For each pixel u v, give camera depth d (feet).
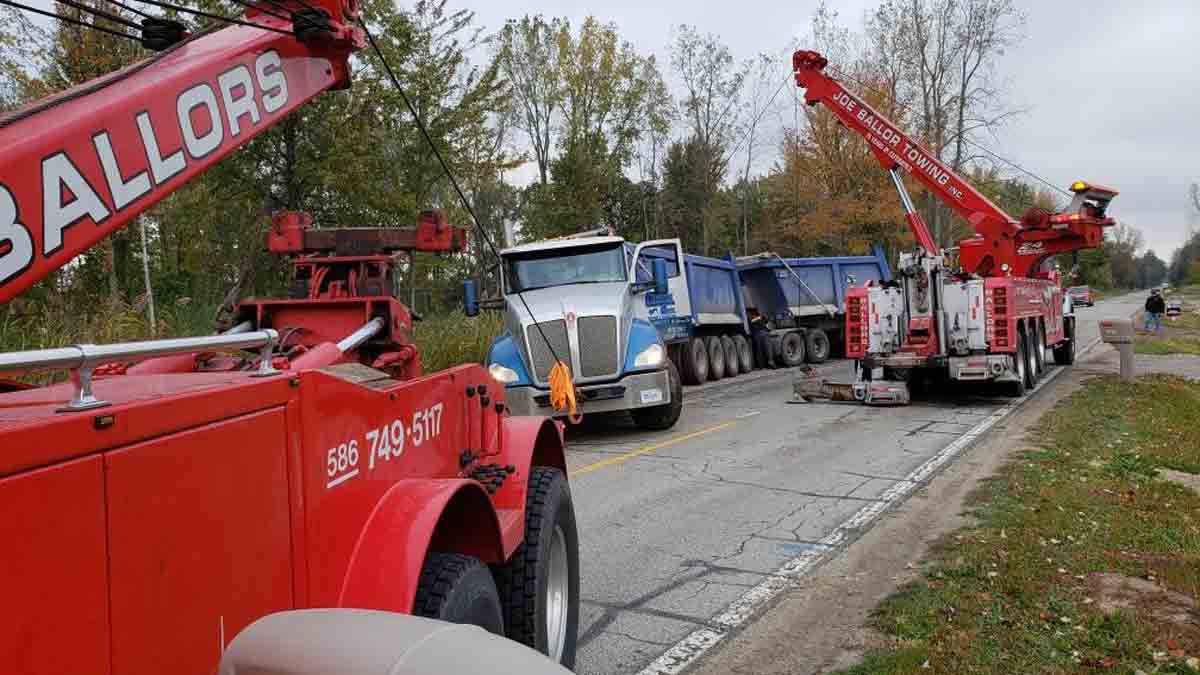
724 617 17.85
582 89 150.71
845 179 135.95
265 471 7.57
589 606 18.62
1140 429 38.55
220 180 50.60
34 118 8.31
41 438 5.27
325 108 50.75
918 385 56.08
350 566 9.10
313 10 11.81
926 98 124.16
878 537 23.25
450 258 76.95
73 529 5.50
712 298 71.61
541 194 131.03
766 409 51.01
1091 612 16.44
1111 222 56.18
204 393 6.79
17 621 5.10
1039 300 59.16
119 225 8.81
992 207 57.47
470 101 60.75
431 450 11.62
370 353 17.08
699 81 145.59
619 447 38.93
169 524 6.35
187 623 6.51
